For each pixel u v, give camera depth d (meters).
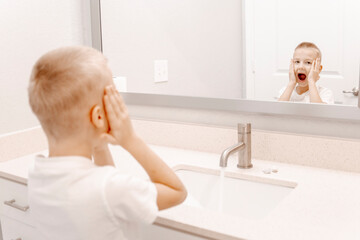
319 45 1.37
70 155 0.93
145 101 1.76
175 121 1.72
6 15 1.58
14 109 1.66
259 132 1.52
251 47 1.49
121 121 0.95
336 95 1.37
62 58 0.90
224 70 1.57
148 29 1.73
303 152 1.45
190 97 1.65
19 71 1.65
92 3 1.81
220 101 1.58
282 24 1.42
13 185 1.47
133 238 0.99
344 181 1.31
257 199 1.39
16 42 1.62
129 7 1.77
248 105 1.52
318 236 0.96
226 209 1.45
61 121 0.90
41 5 1.68
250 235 0.97
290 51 1.42
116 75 1.85
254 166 1.47
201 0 1.58
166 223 1.07
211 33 1.57
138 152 0.98
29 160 1.60
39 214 0.95
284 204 1.14
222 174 1.38
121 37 1.81
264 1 1.44
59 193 0.89
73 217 0.88
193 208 1.12
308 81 1.41
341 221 1.04
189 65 1.64
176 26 1.66
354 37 1.31
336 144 1.39
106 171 0.90
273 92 1.48
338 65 1.35
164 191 0.97
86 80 0.89
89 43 1.86
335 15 1.33
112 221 0.89
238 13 1.50
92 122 0.92
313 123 1.44
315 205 1.13
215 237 1.00
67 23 1.79
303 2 1.38
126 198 0.88
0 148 1.62
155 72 1.74
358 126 1.37
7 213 1.53
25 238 1.49
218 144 1.61
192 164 1.49
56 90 0.88
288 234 0.97
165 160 1.54
